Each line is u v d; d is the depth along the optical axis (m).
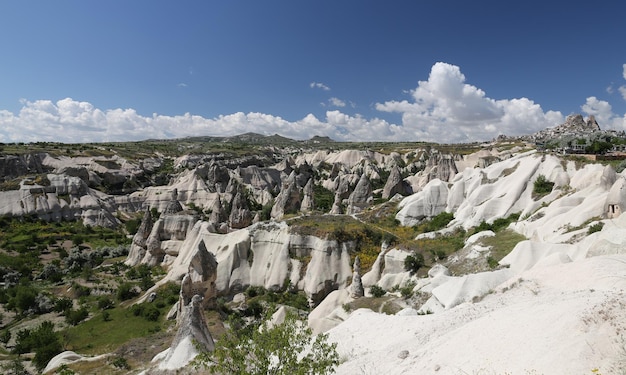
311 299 56.03
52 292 65.00
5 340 49.81
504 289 26.31
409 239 64.31
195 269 50.72
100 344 46.47
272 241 63.44
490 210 63.84
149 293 59.75
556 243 37.78
